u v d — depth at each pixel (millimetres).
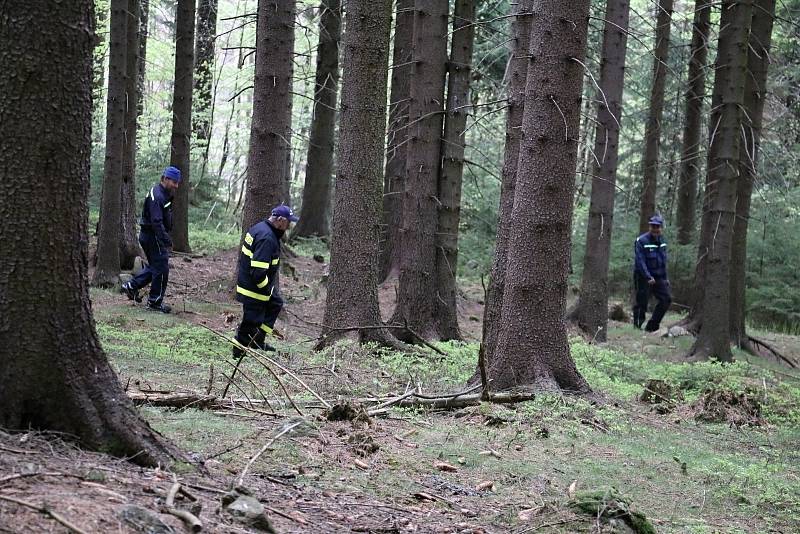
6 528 2623
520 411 7508
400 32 15633
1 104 3748
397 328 11680
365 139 10539
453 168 12180
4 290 3766
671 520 5137
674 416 8820
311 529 3783
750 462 7062
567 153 8164
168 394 6348
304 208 20328
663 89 19094
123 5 13141
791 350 15539
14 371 3768
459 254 21359
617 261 21766
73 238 3908
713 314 13172
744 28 12852
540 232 8195
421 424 6828
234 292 14078
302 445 5410
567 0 8016
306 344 10969
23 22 3740
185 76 16766
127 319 11070
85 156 3967
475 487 5230
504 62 20953
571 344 12414
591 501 4523
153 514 3061
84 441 3859
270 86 12695
